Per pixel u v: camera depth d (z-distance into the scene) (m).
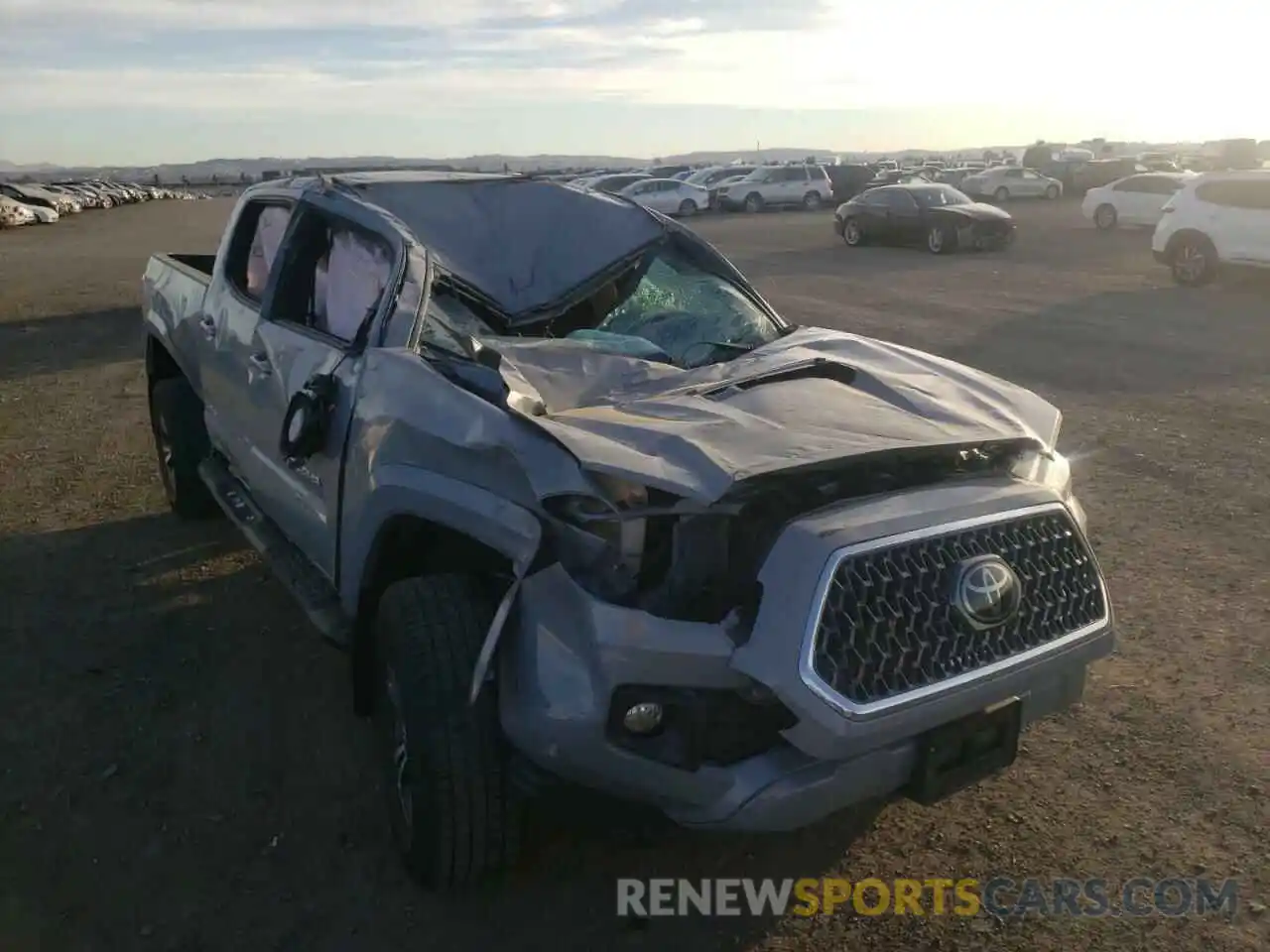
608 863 3.47
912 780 2.88
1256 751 4.01
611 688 2.71
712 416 3.21
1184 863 3.42
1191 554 5.93
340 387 3.89
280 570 4.42
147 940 3.11
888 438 3.07
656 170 55.44
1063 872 3.39
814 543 2.71
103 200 56.12
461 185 4.98
